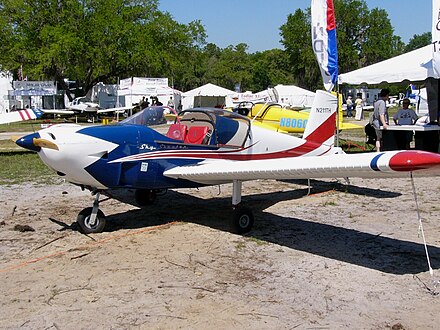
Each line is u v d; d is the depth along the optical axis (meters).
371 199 7.23
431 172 3.74
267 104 13.23
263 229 5.61
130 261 4.51
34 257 4.64
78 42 31.91
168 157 5.52
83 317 3.35
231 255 4.69
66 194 7.68
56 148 4.73
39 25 33.00
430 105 11.39
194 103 34.66
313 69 63.38
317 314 3.40
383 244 4.99
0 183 8.72
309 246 4.96
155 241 5.14
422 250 4.78
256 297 3.69
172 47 37.97
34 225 5.79
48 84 31.53
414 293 3.75
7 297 3.70
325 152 7.54
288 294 3.74
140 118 6.00
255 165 4.98
